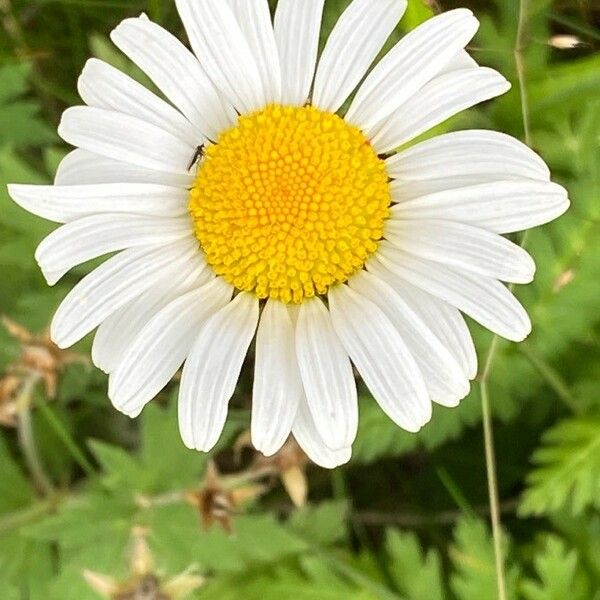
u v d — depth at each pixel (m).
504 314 0.13
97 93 0.14
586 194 0.16
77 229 0.13
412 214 0.13
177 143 0.14
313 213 0.13
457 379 0.13
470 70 0.13
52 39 0.18
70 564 0.16
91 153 0.14
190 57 0.14
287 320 0.13
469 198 0.13
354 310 0.13
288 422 0.13
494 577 0.16
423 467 0.18
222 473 0.18
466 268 0.13
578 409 0.16
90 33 0.18
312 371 0.13
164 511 0.16
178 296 0.13
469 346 0.13
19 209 0.16
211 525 0.16
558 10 0.17
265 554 0.16
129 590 0.15
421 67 0.13
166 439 0.16
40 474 0.17
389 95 0.13
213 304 0.13
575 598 0.16
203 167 0.13
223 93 0.14
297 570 0.17
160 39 0.14
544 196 0.13
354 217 0.13
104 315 0.13
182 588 0.15
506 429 0.18
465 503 0.17
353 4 0.14
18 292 0.17
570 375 0.17
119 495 0.16
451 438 0.18
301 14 0.14
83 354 0.17
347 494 0.18
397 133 0.13
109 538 0.16
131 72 0.16
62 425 0.17
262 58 0.14
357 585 0.16
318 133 0.13
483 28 0.16
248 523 0.16
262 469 0.16
